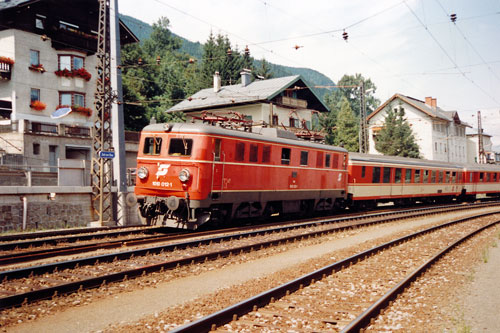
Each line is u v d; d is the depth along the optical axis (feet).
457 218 75.97
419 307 23.47
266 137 56.08
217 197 48.60
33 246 39.75
